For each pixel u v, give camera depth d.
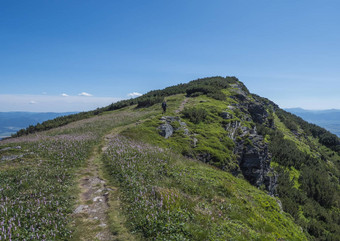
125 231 7.54
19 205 8.45
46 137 24.39
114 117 42.78
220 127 35.72
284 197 43.19
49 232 7.04
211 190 11.51
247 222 9.40
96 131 28.00
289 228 11.09
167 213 8.11
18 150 17.14
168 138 27.56
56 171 13.09
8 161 14.57
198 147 26.66
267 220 10.57
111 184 12.05
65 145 19.09
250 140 34.03
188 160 17.91
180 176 12.70
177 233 7.23
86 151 18.64
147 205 8.73
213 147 28.06
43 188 10.54
